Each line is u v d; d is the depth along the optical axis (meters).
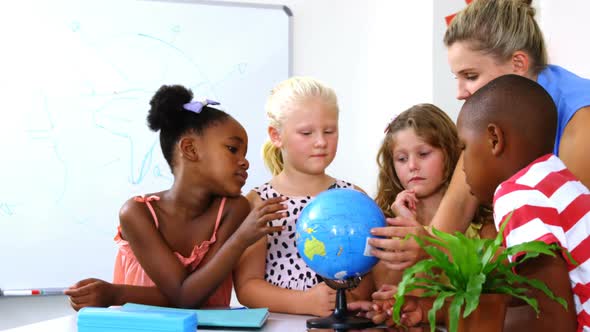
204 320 1.23
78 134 2.70
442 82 2.45
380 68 2.88
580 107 1.31
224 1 2.81
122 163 2.73
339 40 2.89
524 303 0.97
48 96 2.68
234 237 1.42
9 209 2.64
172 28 2.78
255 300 1.50
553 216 0.92
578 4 2.28
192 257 1.53
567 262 0.92
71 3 2.70
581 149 1.29
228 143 1.55
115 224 2.71
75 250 2.68
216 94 2.81
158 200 1.56
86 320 1.06
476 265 0.86
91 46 2.72
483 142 1.01
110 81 2.73
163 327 1.03
